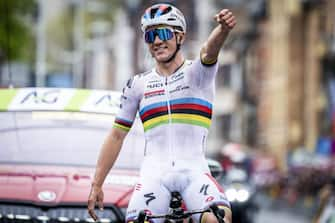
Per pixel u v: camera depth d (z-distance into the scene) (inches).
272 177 3233.3
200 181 509.0
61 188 663.1
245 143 6117.1
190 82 514.9
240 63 6348.4
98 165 527.5
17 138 711.7
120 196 660.1
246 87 6141.7
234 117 6407.5
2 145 707.4
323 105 4328.3
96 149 703.7
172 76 518.3
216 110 6624.0
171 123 514.6
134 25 7440.9
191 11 6761.8
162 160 513.7
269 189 3233.3
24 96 724.7
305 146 4650.6
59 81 3964.1
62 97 721.0
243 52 6264.8
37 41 3956.7
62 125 717.3
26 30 3693.4
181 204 509.7
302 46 4756.4
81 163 693.3
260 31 5826.8
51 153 700.7
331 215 901.2
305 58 4726.9
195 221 503.2
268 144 5452.8
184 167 510.9
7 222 652.1
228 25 493.0
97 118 715.4
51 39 6983.3
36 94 725.3
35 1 3846.0
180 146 514.9
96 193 524.4
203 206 502.9
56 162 693.9
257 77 5876.0
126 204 655.8
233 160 1817.2
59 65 6855.3
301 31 4756.4
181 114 514.6
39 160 695.7
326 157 3225.9
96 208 653.9
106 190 663.8
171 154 513.3
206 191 505.7
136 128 714.2
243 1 6422.2
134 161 696.4
